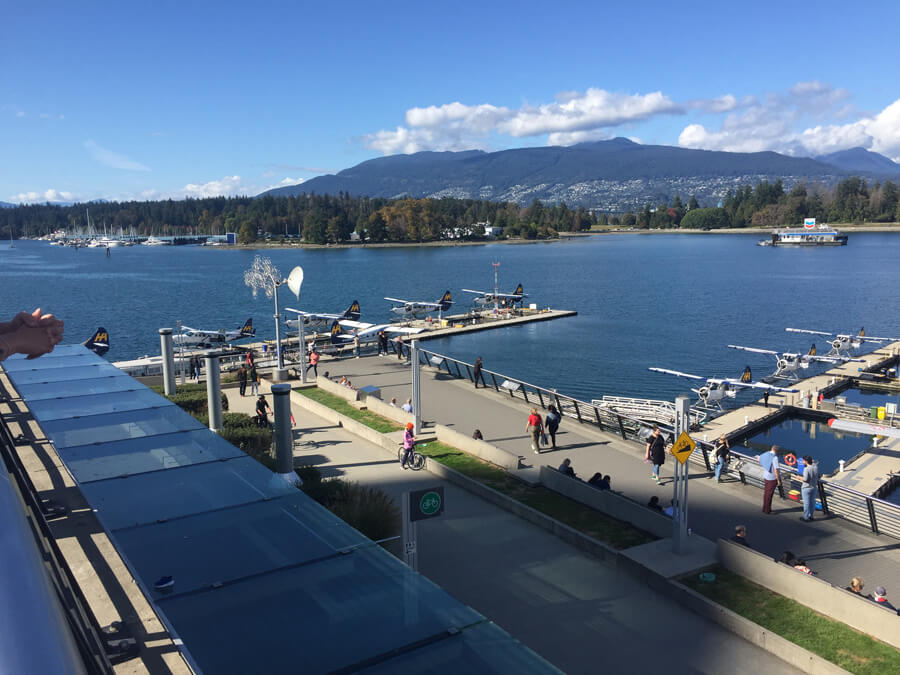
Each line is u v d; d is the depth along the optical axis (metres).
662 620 13.29
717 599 13.65
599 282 136.12
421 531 17.17
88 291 132.75
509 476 20.72
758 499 19.48
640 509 16.75
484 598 13.96
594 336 77.19
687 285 129.00
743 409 45.44
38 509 8.04
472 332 78.88
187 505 10.57
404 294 122.19
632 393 53.31
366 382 34.81
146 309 106.75
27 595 1.39
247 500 10.85
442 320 82.06
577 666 11.82
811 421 44.22
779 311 96.00
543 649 12.28
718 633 12.90
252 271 35.81
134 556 9.08
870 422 41.06
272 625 7.68
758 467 20.84
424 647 7.36
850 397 51.59
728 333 79.62
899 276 138.62
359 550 9.42
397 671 6.94
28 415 15.58
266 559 9.05
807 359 58.34
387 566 9.02
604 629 12.93
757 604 13.48
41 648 1.23
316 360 35.38
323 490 17.05
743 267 163.75
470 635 7.59
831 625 12.77
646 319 89.44
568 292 120.38
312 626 7.63
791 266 163.62
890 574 15.29
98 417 14.47
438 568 15.23
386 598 8.25
